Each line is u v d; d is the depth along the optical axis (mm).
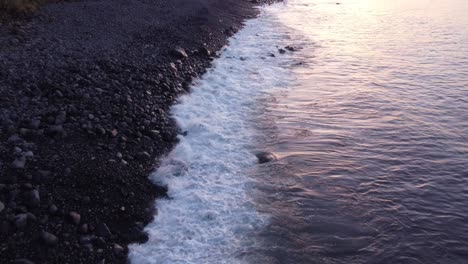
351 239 7633
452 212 8422
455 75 16656
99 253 6988
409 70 17406
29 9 17516
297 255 7242
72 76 12055
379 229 7895
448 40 22562
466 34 23859
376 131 11875
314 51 20500
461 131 11883
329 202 8672
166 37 18156
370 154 10617
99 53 14477
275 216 8211
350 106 13664
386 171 9852
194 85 14523
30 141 8992
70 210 7598
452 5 35906
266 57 19109
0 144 8578
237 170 9789
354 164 10133
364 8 35031
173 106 12555
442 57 19297
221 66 17156
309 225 7980
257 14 30469
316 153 10617
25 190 7609
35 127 9391
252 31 24453
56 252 6742
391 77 16547
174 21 21172
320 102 13992
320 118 12758
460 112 13148
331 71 17344
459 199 8844
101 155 9188
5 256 6422
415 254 7305
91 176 8477
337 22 28500
